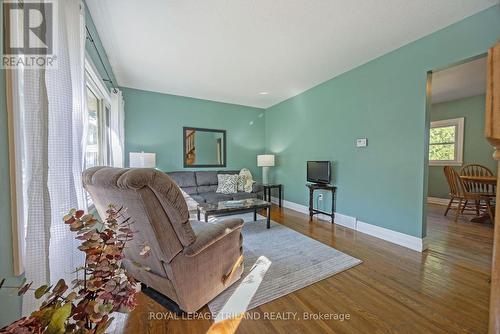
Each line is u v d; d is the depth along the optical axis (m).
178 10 2.07
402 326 1.48
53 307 0.72
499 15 2.02
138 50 2.81
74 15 1.47
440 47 2.42
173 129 4.76
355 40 2.63
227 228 1.75
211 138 5.21
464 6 2.05
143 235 1.42
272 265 2.29
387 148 2.99
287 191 5.08
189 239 1.46
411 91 2.71
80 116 1.54
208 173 4.96
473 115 4.75
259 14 2.14
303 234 3.21
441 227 3.47
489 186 3.77
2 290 0.86
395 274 2.12
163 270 1.53
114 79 3.69
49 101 1.18
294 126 4.81
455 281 2.00
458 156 4.95
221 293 1.83
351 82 3.47
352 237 3.10
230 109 5.41
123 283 0.85
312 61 3.17
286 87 4.27
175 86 4.21
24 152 0.98
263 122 5.85
